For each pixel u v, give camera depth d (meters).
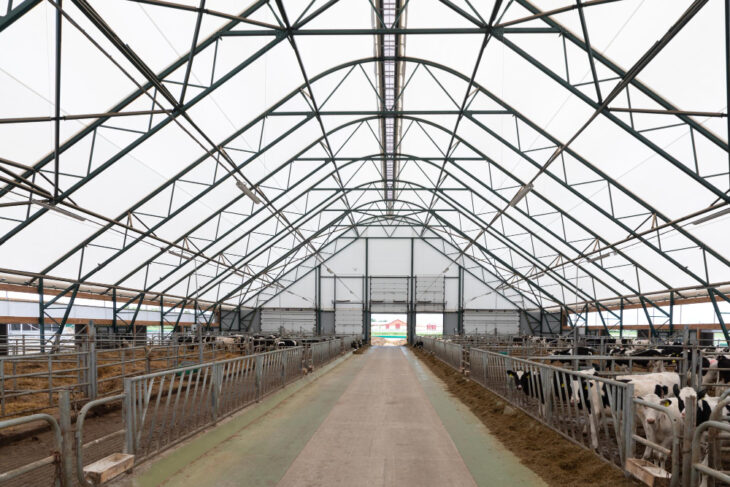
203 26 9.80
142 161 12.55
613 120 10.58
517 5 9.78
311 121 15.55
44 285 15.30
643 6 8.28
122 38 9.05
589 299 25.36
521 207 18.98
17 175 9.62
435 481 4.41
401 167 22.06
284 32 10.55
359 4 10.48
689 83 8.98
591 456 4.97
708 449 3.93
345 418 7.27
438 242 36.41
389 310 36.16
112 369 13.38
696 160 10.41
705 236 13.19
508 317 35.19
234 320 35.84
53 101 9.26
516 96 12.35
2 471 4.93
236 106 12.55
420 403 8.77
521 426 6.59
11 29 7.72
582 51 9.80
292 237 28.00
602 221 16.05
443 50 12.05
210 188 15.58
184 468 4.71
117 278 18.30
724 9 7.60
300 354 12.48
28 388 10.44
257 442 5.76
